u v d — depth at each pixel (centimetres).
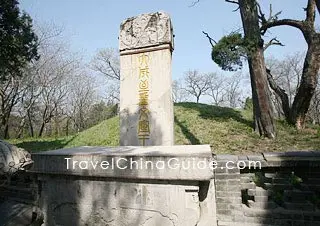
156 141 508
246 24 1062
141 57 541
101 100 3488
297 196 291
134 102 536
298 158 291
